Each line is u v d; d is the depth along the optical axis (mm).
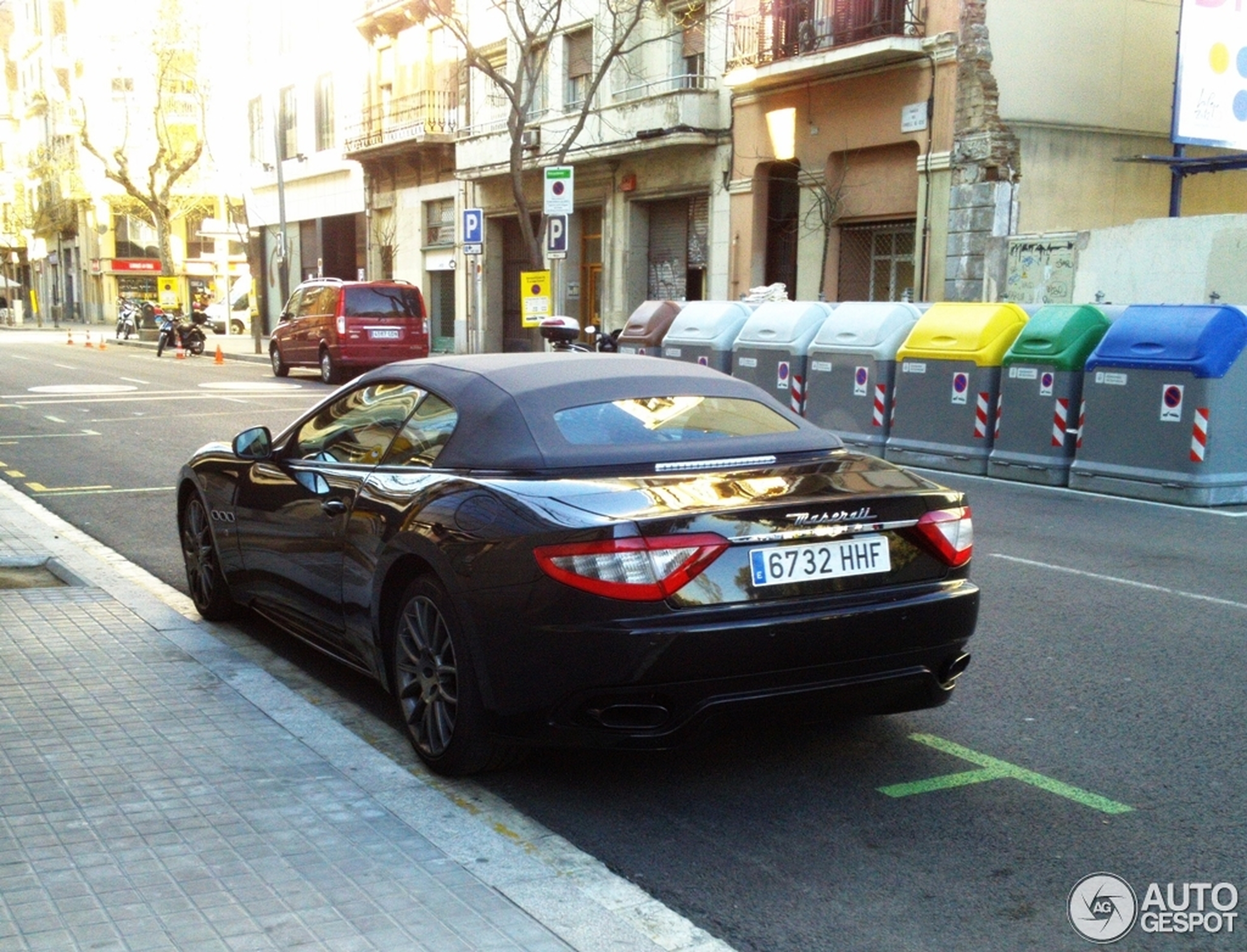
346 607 4965
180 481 6754
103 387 23688
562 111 29562
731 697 3906
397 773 4352
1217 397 11023
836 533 4078
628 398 4773
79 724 4703
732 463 4500
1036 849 3842
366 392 5449
